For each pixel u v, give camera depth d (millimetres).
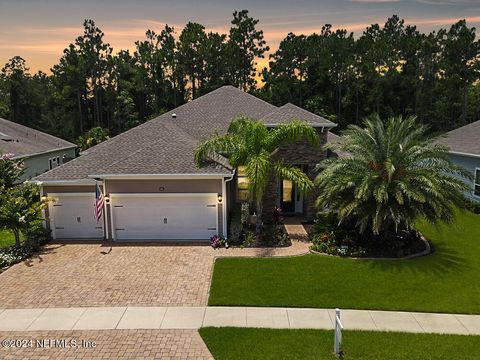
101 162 17578
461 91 60188
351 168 15195
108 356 8500
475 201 22766
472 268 13438
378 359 8352
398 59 63562
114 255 14914
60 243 16484
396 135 15539
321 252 14992
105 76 66938
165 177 15969
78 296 11477
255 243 15914
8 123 37875
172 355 8516
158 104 66938
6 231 19062
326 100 62594
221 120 23688
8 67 76000
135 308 10703
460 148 24938
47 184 16641
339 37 63750
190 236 16672
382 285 12055
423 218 14523
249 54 67938
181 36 64000
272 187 19703
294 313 10375
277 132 16750
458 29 60094
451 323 9914
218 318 10125
